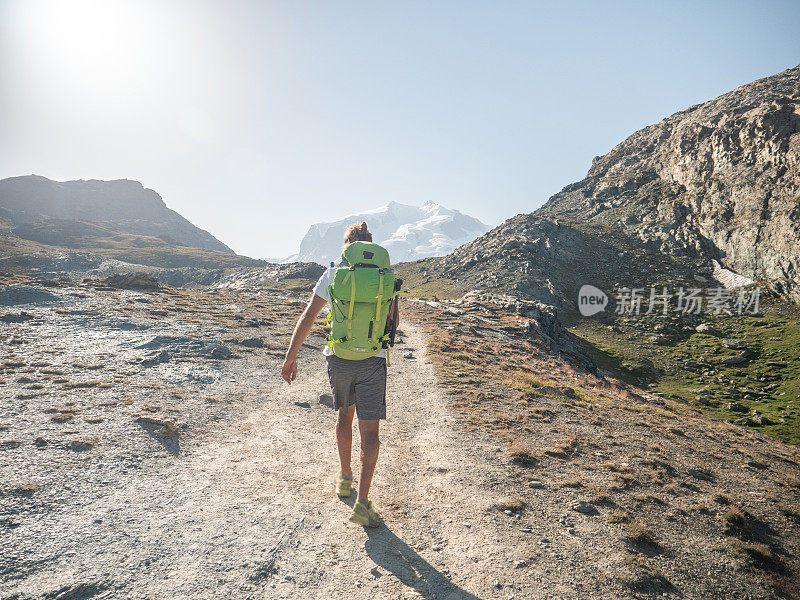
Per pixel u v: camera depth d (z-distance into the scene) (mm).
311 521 4227
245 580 3215
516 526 4680
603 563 4145
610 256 142125
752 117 138250
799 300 103375
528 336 41156
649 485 6863
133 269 187125
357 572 3488
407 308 54344
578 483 6285
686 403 64250
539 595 3479
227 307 32156
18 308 19641
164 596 2930
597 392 19594
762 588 4355
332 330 3844
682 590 4004
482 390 13242
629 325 104688
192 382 10438
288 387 11477
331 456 6402
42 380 8875
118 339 15102
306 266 148000
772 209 119438
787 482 8906
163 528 3824
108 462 5176
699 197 145500
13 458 4953
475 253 147625
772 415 58031
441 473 6180
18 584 2859
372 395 3939
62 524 3705
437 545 4094
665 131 198375
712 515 6027
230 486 4898
